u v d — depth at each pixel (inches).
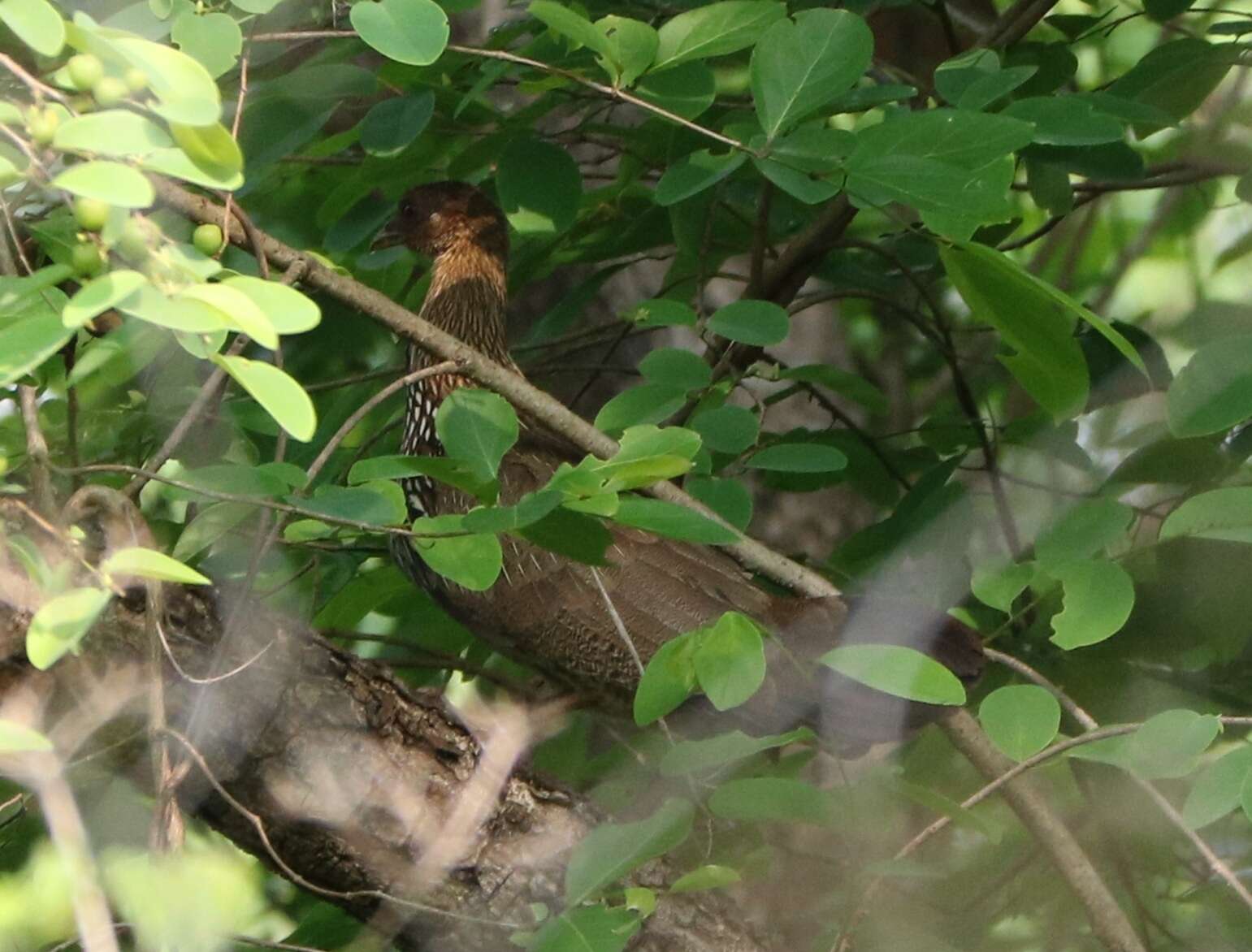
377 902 264.2
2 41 210.4
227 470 224.4
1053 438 362.6
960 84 295.0
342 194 343.6
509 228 403.9
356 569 353.1
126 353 291.7
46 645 159.6
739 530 297.4
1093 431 392.5
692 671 224.2
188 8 212.2
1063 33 418.3
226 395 325.1
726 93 381.7
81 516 221.1
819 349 510.9
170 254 151.4
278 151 311.3
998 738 228.8
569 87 320.8
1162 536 268.1
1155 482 339.6
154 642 209.0
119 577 209.3
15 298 165.5
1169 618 335.9
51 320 156.3
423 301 421.4
